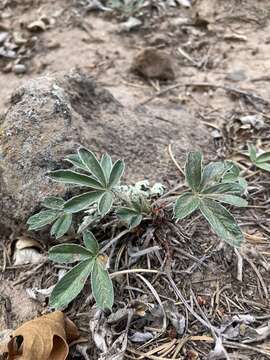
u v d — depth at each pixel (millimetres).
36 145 298
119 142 326
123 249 277
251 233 287
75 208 257
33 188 291
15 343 248
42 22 462
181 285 264
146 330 251
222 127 356
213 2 467
